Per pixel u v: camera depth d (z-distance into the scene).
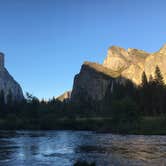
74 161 37.09
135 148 47.47
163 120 99.94
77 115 167.62
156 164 32.81
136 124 99.94
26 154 44.31
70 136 80.12
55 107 183.38
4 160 38.78
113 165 32.62
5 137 78.62
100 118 133.12
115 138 69.56
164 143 54.94
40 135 86.62
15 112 184.12
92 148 49.22
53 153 45.03
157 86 146.88
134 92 163.62
